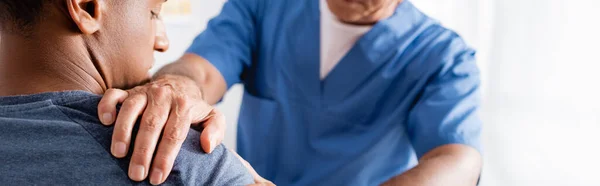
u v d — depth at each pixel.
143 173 0.42
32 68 0.46
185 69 1.13
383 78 1.21
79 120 0.44
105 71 0.49
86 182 0.42
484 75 1.36
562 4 1.32
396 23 1.20
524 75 1.35
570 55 1.33
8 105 0.45
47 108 0.45
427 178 0.96
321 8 1.22
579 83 1.33
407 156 1.23
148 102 0.47
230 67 1.21
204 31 1.26
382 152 1.23
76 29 0.46
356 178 1.25
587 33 1.31
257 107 1.31
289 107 1.28
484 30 1.32
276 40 1.27
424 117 1.14
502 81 1.36
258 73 1.30
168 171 0.43
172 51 1.37
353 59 1.22
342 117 1.24
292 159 1.29
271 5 1.27
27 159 0.42
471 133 1.11
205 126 0.50
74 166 0.42
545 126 1.36
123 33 0.48
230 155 0.48
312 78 1.25
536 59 1.34
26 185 0.42
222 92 1.21
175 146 0.44
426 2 1.25
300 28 1.25
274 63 1.27
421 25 1.21
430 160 1.03
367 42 1.20
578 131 1.35
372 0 1.16
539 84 1.35
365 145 1.23
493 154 1.39
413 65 1.19
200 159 0.45
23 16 0.45
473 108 1.14
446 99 1.14
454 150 1.07
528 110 1.36
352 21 1.19
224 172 0.45
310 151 1.28
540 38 1.33
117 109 0.46
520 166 1.38
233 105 1.40
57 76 0.47
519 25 1.33
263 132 1.31
